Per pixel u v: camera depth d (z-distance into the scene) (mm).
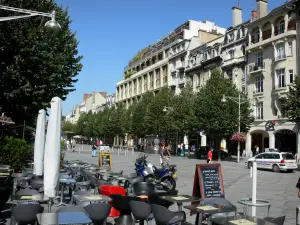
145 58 75000
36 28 14016
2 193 7129
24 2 13180
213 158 36469
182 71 56375
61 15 19359
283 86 34844
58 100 8023
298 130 32344
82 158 32344
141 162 14812
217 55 45625
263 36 37938
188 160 34219
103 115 83812
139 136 58875
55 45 16609
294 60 33594
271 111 36250
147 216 6168
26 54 13867
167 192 7340
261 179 18531
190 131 40938
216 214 6109
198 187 7727
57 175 7699
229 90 34969
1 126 20422
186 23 61938
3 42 13117
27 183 9680
